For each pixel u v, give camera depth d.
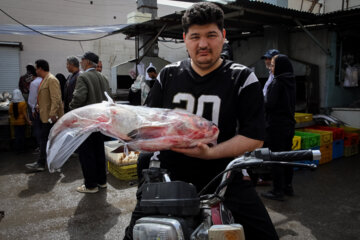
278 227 3.10
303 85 7.48
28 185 4.39
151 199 1.23
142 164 1.80
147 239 1.17
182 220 1.18
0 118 7.10
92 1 11.52
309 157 1.20
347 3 9.51
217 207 1.35
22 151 6.59
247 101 1.45
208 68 1.47
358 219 3.28
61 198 3.88
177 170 1.57
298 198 3.89
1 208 3.57
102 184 4.21
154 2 9.42
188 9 1.41
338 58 7.50
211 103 1.47
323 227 3.10
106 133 1.41
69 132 1.46
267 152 1.25
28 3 10.36
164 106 1.62
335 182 4.53
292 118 3.77
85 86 3.88
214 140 1.42
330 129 6.00
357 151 6.34
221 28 1.41
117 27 7.60
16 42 10.19
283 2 9.48
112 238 2.88
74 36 11.17
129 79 10.59
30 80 7.50
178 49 13.60
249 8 5.80
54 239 2.87
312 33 7.57
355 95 8.15
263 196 3.94
